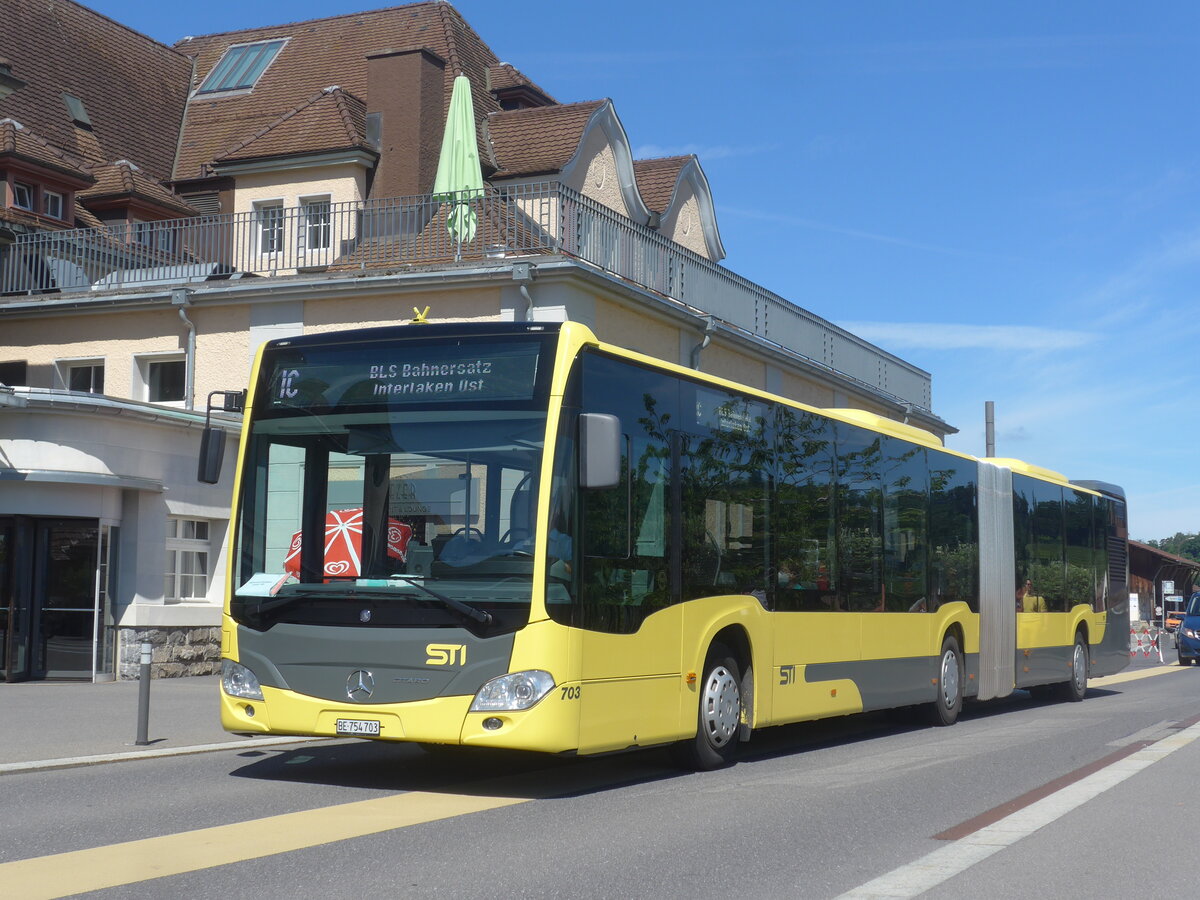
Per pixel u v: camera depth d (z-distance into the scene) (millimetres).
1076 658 21219
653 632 10266
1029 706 20125
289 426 10000
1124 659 23812
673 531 10688
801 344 29844
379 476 9672
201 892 6336
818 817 8891
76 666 19484
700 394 11281
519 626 9086
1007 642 18453
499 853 7414
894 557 15055
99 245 24766
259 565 9867
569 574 9289
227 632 9875
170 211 28734
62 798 9250
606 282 21703
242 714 9758
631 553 10062
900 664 14969
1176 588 87250
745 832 8250
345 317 22484
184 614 20672
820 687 13047
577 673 9266
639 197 30797
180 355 23844
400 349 9867
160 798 9289
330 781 10289
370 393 9844
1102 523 23141
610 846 7688
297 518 9852
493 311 21547
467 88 25938
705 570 11133
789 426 12852
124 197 27719
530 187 22375
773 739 14477
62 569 19594
